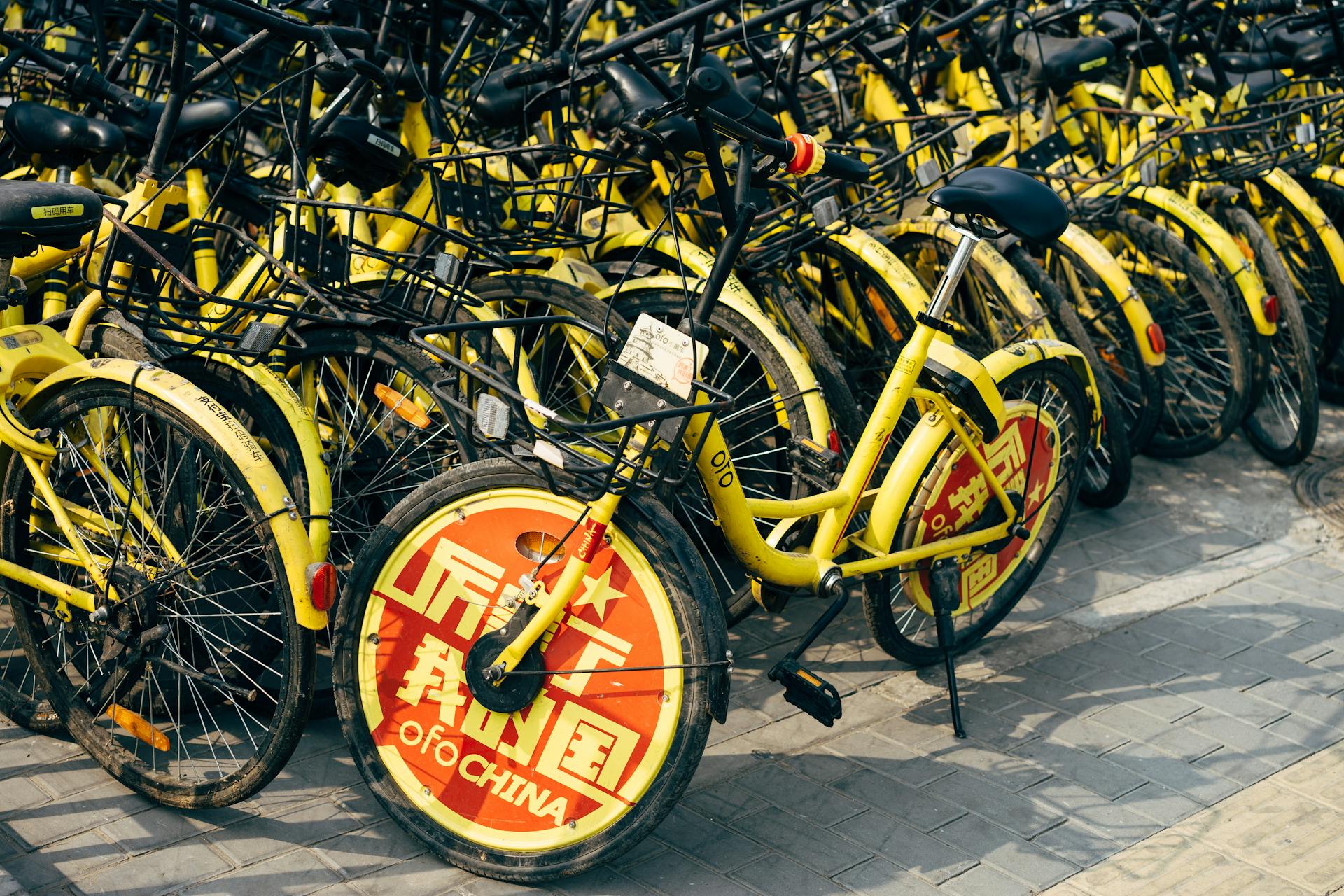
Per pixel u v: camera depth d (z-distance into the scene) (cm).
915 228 417
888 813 295
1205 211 489
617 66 354
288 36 296
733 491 278
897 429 405
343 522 343
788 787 303
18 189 256
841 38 430
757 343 349
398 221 355
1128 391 486
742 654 362
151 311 303
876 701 341
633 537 251
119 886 260
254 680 320
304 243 317
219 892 260
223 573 352
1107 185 483
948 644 329
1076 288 465
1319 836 289
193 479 303
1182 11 485
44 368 288
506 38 392
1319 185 518
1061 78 460
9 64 365
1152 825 293
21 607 293
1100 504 447
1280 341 520
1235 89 532
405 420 324
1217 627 382
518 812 264
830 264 420
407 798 269
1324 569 420
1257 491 475
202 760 303
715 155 245
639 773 255
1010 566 360
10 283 311
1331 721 336
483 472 257
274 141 462
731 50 474
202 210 368
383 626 266
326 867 269
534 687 258
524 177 405
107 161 427
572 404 376
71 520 300
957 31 508
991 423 319
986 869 277
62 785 292
